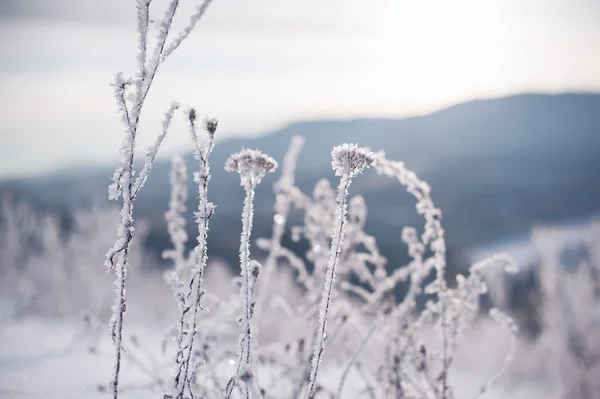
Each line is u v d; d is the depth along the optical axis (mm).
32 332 4504
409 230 2375
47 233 8531
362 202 2729
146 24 1474
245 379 1512
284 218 2781
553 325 9719
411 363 2316
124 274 1559
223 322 2316
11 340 4039
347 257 2635
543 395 7930
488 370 7984
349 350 2676
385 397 2418
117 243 1533
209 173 1612
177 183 2334
